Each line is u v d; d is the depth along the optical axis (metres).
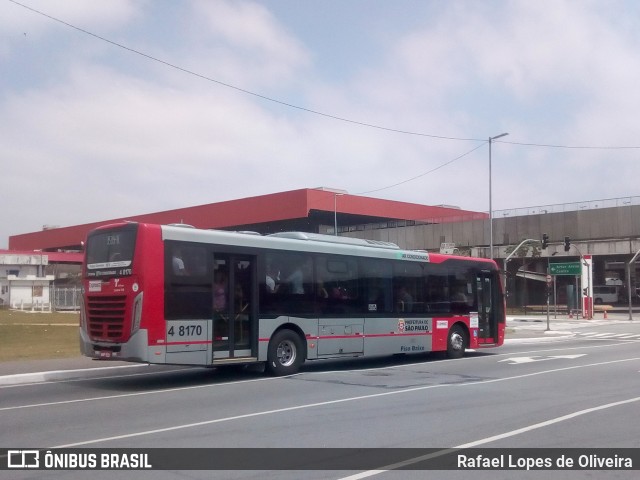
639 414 11.05
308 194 59.31
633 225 59.38
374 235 67.44
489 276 22.89
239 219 64.56
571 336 35.50
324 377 16.52
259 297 16.30
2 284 64.62
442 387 14.48
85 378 16.66
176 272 14.77
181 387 14.86
